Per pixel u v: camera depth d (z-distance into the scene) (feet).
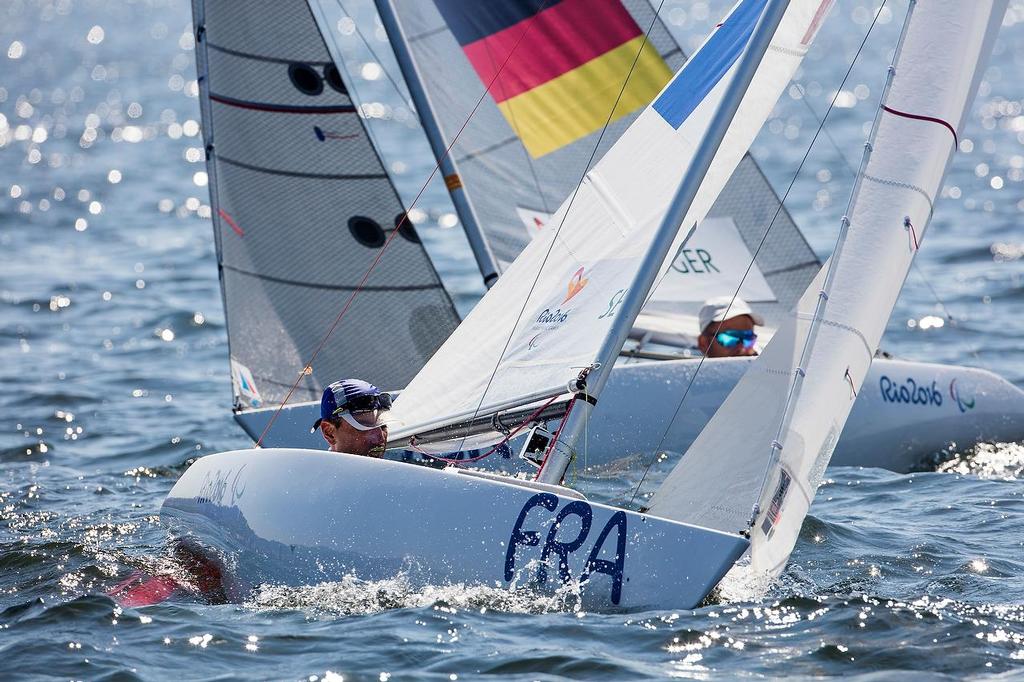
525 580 69.72
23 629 68.49
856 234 75.20
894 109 77.30
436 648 63.98
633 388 110.63
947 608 69.15
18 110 580.30
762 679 60.03
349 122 113.91
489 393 76.48
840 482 103.71
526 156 117.91
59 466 115.55
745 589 70.69
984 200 292.20
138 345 173.68
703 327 117.60
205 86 114.52
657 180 78.23
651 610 68.33
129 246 259.19
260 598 73.10
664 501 73.51
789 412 71.77
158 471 112.47
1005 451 118.21
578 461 107.86
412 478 72.59
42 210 306.76
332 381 115.14
